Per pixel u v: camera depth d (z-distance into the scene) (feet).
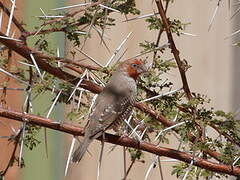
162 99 34.04
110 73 35.24
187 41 49.83
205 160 30.55
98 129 31.86
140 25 47.62
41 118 29.55
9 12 32.53
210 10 49.83
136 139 30.81
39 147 45.01
